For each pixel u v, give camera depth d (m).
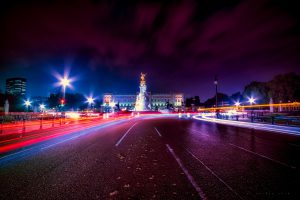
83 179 5.35
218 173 5.75
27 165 6.71
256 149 9.19
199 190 4.59
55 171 6.04
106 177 5.49
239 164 6.67
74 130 18.97
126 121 34.94
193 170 6.04
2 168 6.38
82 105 112.00
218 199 4.16
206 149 9.22
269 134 14.84
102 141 11.88
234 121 25.39
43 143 11.27
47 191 4.60
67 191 4.59
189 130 18.19
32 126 23.73
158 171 5.96
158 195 4.35
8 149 9.54
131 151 8.87
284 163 6.77
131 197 4.27
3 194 4.46
